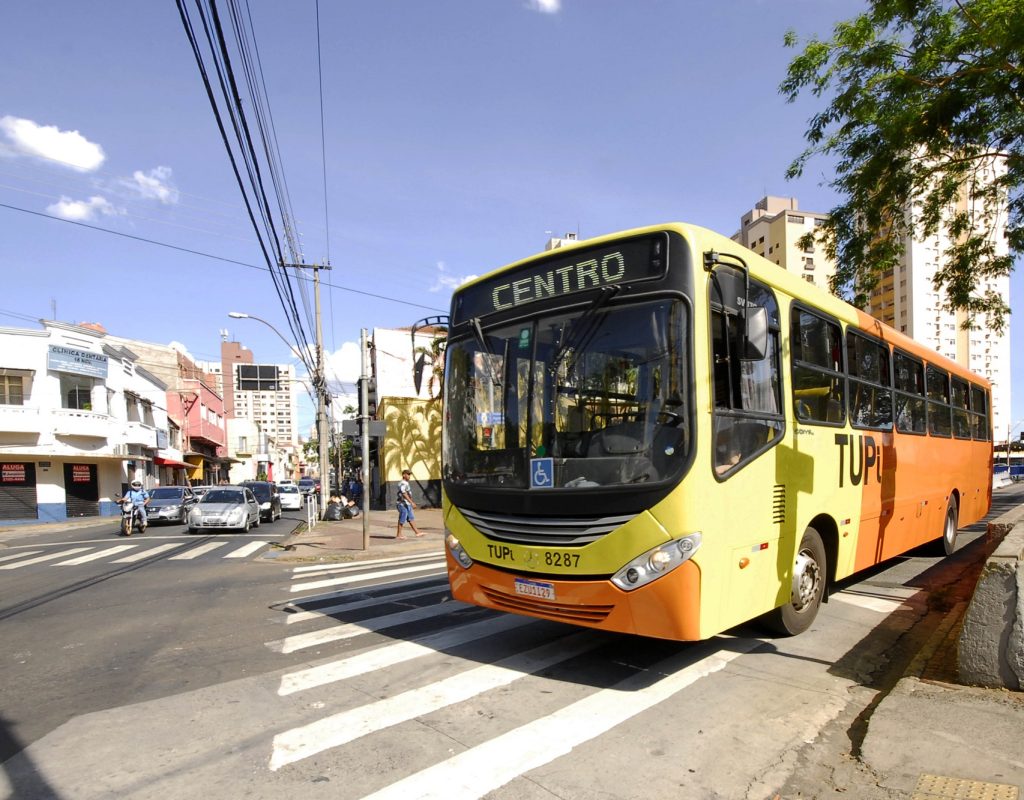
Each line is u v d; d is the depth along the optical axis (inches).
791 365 224.2
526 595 192.2
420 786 134.0
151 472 1633.9
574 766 142.1
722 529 177.8
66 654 239.8
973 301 447.5
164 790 134.2
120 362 1398.9
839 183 432.8
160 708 179.6
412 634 251.3
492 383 212.5
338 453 1718.8
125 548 657.0
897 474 317.1
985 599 172.4
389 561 502.3
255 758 147.6
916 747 139.6
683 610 168.2
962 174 420.2
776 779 136.6
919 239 456.8
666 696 181.3
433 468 1231.5
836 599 298.5
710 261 182.4
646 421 176.9
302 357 896.9
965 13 330.0
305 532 805.9
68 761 147.9
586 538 179.2
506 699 180.2
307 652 231.8
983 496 503.8
